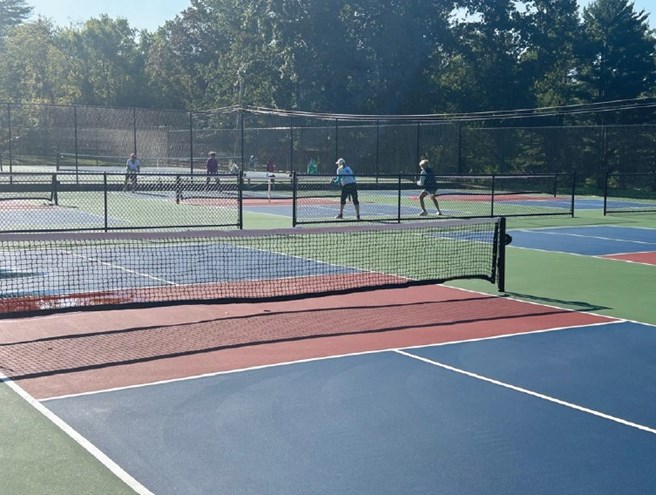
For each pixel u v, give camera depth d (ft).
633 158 149.48
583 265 53.01
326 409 22.93
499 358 28.94
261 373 26.40
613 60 212.43
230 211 90.22
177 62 286.25
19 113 145.48
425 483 17.93
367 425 21.65
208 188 106.22
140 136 147.23
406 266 51.01
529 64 203.10
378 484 17.84
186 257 52.70
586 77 214.90
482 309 37.93
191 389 24.58
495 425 21.80
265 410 22.77
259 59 195.21
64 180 115.14
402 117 140.26
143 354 28.48
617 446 20.36
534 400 24.09
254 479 18.01
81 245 57.52
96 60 275.59
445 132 155.84
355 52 186.09
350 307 37.70
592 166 152.46
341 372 26.71
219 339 30.86
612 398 24.44
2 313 30.81
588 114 199.72
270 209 94.48
